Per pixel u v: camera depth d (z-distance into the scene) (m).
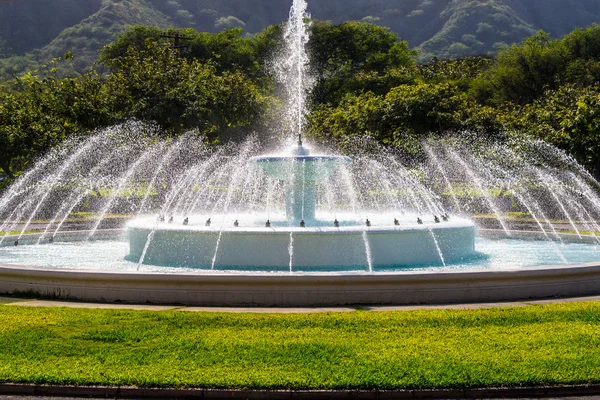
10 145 27.86
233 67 61.53
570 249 14.49
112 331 7.10
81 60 105.56
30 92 32.25
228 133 36.59
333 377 5.63
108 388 5.51
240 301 8.79
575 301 8.95
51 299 9.35
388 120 33.56
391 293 8.86
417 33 144.12
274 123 37.59
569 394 5.54
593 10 159.50
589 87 34.03
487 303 8.91
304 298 8.77
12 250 14.55
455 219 14.06
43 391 5.56
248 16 145.12
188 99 32.72
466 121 32.50
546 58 52.75
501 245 15.37
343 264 11.28
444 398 5.43
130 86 32.31
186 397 5.43
